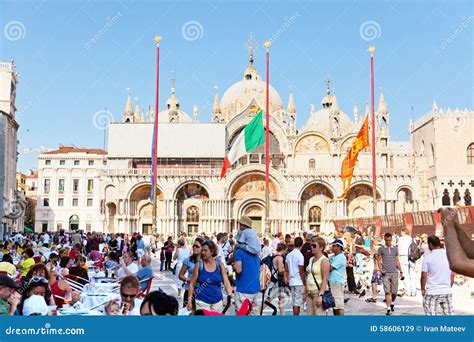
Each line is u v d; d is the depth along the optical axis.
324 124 109.56
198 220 88.69
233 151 49.84
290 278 16.06
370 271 33.91
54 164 114.56
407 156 95.38
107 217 88.06
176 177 87.75
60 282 15.09
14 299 11.91
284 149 91.19
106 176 87.81
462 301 21.98
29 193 132.00
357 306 21.00
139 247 40.53
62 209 113.62
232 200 88.81
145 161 92.00
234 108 104.31
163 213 87.69
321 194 89.50
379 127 96.19
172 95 110.12
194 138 90.81
